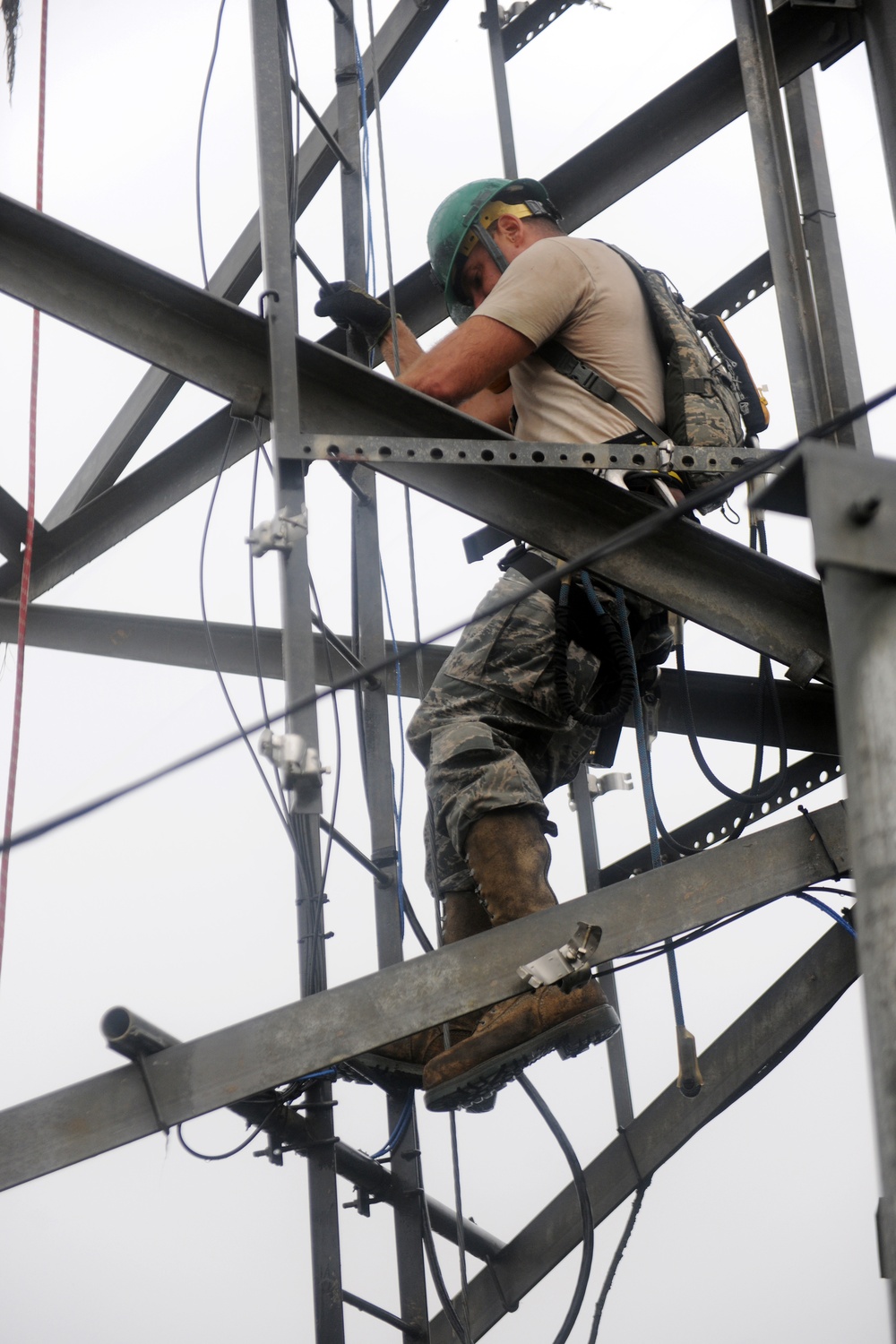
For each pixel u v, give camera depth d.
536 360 4.37
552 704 4.23
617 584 4.00
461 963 3.59
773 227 4.40
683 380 4.27
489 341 4.14
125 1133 3.41
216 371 3.94
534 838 4.08
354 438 3.84
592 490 4.02
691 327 4.45
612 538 4.03
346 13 6.14
